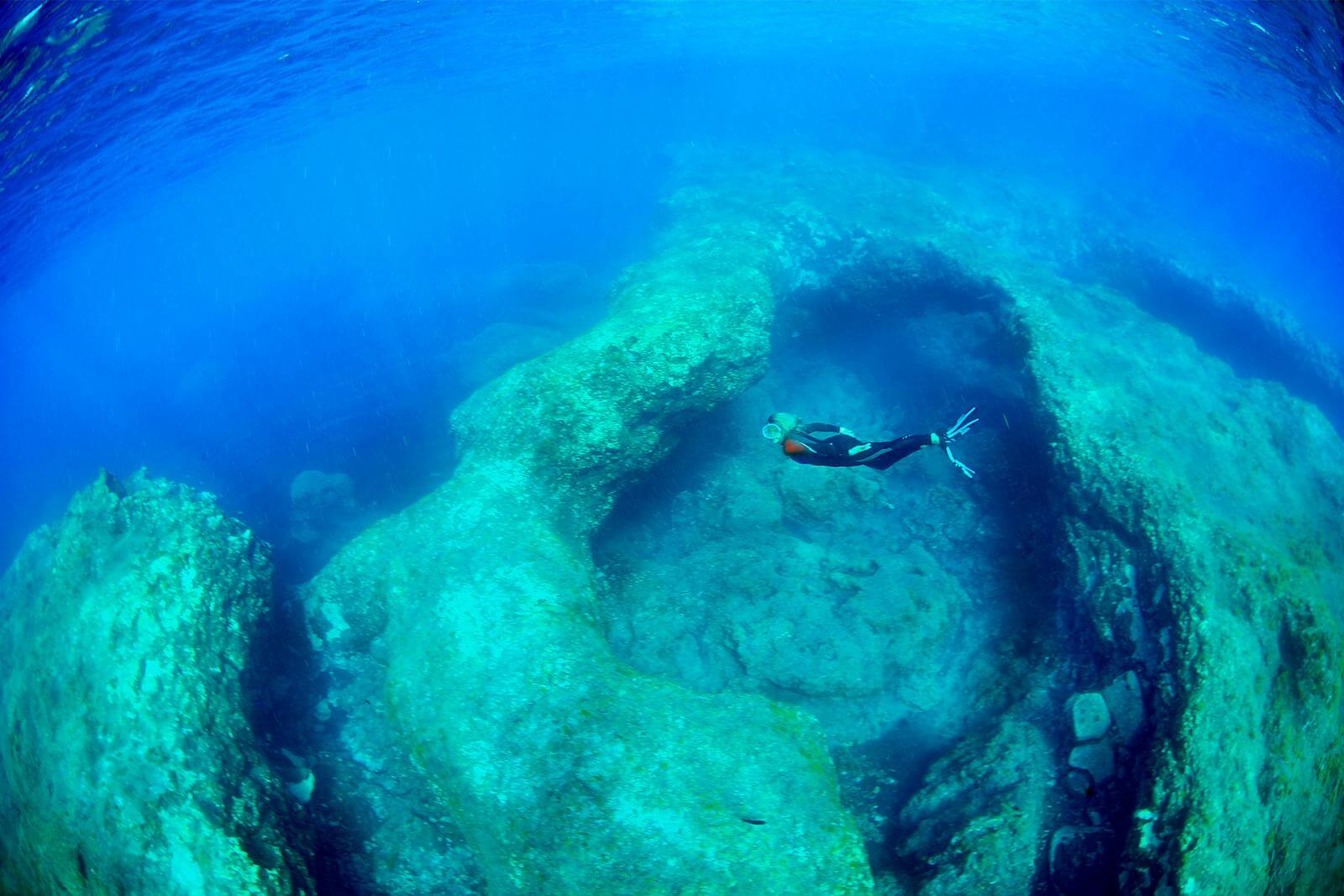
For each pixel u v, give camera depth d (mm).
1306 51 12188
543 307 20172
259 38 15062
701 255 12320
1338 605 6898
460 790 5766
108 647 6406
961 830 6180
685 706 6027
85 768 5891
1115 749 6270
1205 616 6258
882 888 6141
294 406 16266
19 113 12352
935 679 8039
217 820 5535
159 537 7145
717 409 10188
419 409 14336
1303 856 5422
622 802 5352
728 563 9148
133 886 5348
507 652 6289
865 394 12438
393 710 6488
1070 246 17562
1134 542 7312
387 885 6414
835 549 9742
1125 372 9430
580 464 8414
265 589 7715
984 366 11578
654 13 24641
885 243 13586
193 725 5996
